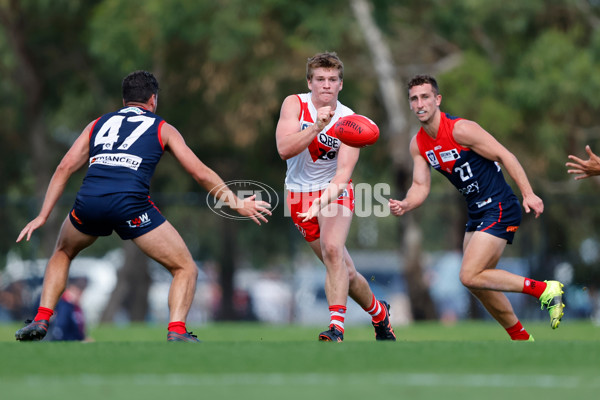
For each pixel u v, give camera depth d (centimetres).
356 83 7794
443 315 8419
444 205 8175
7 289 7188
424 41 8344
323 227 2486
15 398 1270
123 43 7194
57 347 1909
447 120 2589
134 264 8269
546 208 6969
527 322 6612
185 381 1445
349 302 8044
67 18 8212
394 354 1786
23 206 7406
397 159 7775
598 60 7181
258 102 7231
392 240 12588
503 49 7750
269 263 9319
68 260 2392
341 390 1341
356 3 7594
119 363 1667
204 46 7275
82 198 2295
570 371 1565
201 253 8744
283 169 8506
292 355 1772
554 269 6981
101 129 2355
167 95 7756
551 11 7688
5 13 8162
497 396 1287
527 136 7612
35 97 8488
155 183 8869
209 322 8338
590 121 7694
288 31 7238
